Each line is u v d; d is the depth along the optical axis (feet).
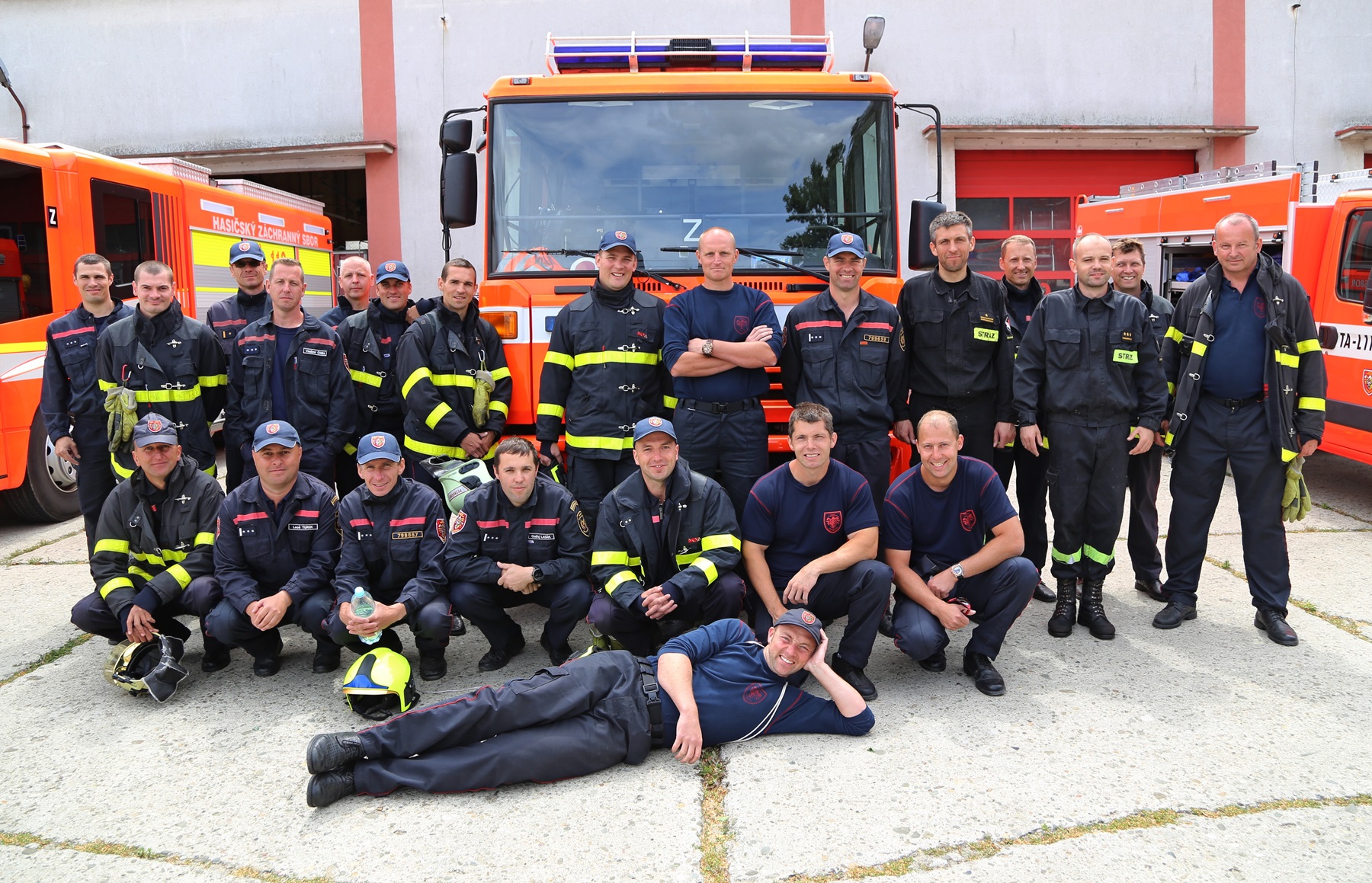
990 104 37.32
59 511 23.50
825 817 9.70
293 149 37.35
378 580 13.93
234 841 9.52
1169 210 28.37
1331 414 22.94
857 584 12.81
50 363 16.67
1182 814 9.64
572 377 15.25
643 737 10.93
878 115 16.60
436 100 37.50
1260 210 24.59
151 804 10.28
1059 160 38.37
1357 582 17.13
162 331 15.81
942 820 9.61
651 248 16.24
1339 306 22.53
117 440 15.35
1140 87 37.52
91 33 38.65
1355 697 12.37
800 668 11.40
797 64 18.20
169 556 13.88
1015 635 15.16
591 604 13.70
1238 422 14.62
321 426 16.33
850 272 14.46
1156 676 13.26
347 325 17.99
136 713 12.66
